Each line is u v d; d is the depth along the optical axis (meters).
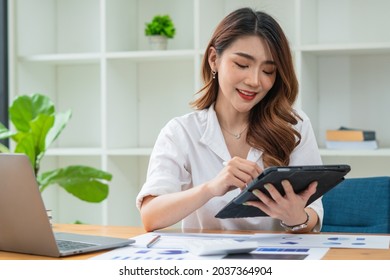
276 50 1.84
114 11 3.36
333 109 3.29
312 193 1.61
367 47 2.94
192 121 2.04
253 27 1.82
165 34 3.32
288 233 1.75
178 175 1.99
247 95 1.84
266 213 1.64
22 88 3.50
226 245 1.39
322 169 1.50
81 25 3.70
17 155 1.42
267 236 1.68
